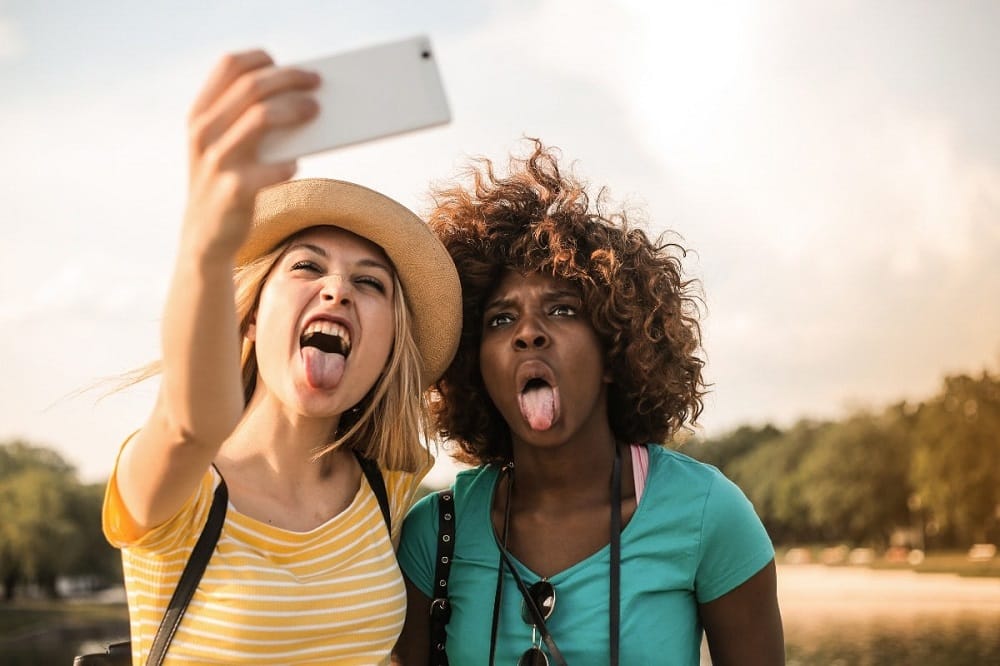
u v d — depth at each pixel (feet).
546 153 9.87
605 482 9.13
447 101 5.37
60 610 147.43
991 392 148.36
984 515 146.82
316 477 8.52
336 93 5.34
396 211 8.51
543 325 8.88
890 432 159.63
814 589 121.49
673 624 8.67
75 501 169.58
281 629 7.66
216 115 5.24
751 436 171.94
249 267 8.44
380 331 8.34
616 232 9.48
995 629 89.30
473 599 8.96
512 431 9.16
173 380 5.97
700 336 10.22
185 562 7.55
